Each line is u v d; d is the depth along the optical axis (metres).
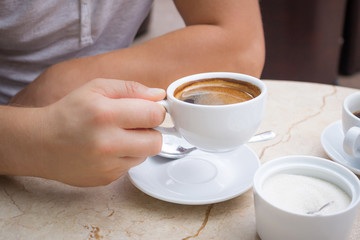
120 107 0.46
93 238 0.45
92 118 0.46
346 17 1.94
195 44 0.65
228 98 0.48
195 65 0.65
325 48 1.68
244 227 0.46
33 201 0.51
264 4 1.56
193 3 0.68
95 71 0.63
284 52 1.63
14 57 0.74
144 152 0.47
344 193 0.44
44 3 0.67
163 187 0.51
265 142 0.60
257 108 0.45
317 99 0.71
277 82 0.79
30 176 0.52
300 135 0.61
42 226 0.47
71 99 0.47
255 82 0.48
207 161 0.55
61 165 0.48
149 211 0.49
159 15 2.59
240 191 0.49
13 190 0.52
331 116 0.65
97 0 0.71
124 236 0.46
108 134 0.46
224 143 0.46
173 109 0.46
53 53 0.73
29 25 0.68
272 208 0.41
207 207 0.49
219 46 0.65
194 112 0.44
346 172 0.45
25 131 0.48
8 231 0.46
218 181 0.51
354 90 0.74
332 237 0.41
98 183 0.50
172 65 0.65
